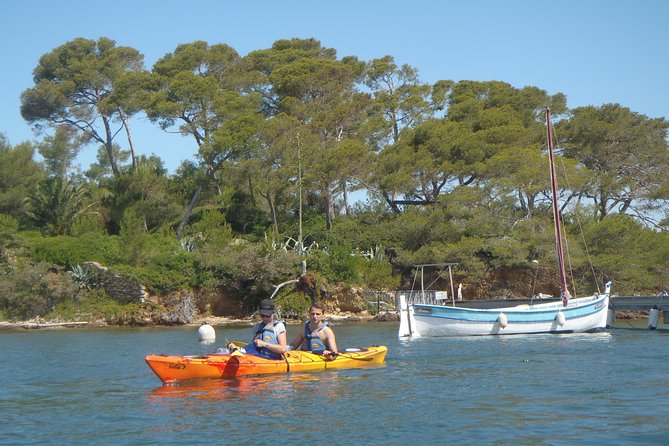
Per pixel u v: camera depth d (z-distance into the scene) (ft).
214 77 199.62
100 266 137.69
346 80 197.36
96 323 128.77
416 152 172.24
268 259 136.05
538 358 64.08
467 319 90.48
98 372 59.82
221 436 35.27
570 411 39.86
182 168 184.75
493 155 164.14
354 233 161.38
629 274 140.97
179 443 34.22
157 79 192.85
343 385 48.78
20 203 164.35
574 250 140.56
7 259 141.90
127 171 184.44
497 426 36.55
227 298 137.39
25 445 34.68
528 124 184.24
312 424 37.32
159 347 84.28
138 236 141.69
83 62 202.80
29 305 133.69
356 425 37.01
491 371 55.42
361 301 137.80
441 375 53.31
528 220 145.89
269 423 37.68
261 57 216.13
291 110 184.55
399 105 198.90
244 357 52.37
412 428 36.29
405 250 153.89
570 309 95.20
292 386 48.47
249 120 167.53
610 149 170.40
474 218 149.07
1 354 77.61
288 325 125.80
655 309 105.91
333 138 178.19
